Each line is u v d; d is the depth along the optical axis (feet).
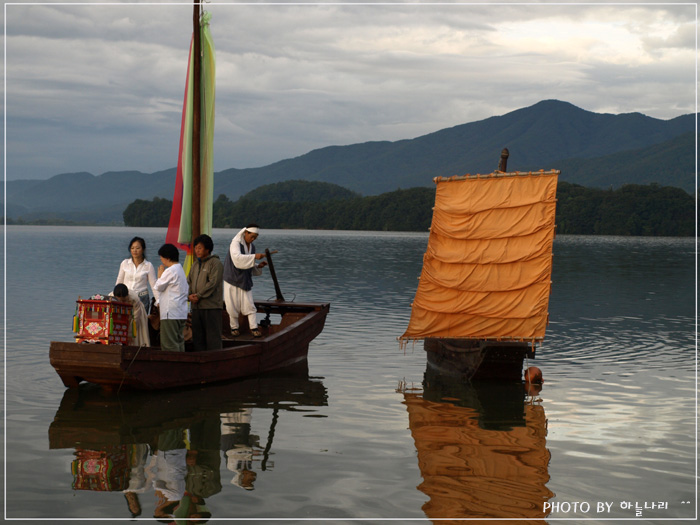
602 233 440.45
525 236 40.73
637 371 38.60
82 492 20.57
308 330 41.88
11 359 38.34
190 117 43.42
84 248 173.99
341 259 137.80
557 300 70.69
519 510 19.66
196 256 35.60
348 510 19.43
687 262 142.10
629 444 25.81
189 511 19.26
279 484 21.34
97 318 31.07
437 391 34.19
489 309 40.98
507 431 27.37
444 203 43.80
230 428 27.22
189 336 37.52
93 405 30.27
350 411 30.12
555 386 35.24
